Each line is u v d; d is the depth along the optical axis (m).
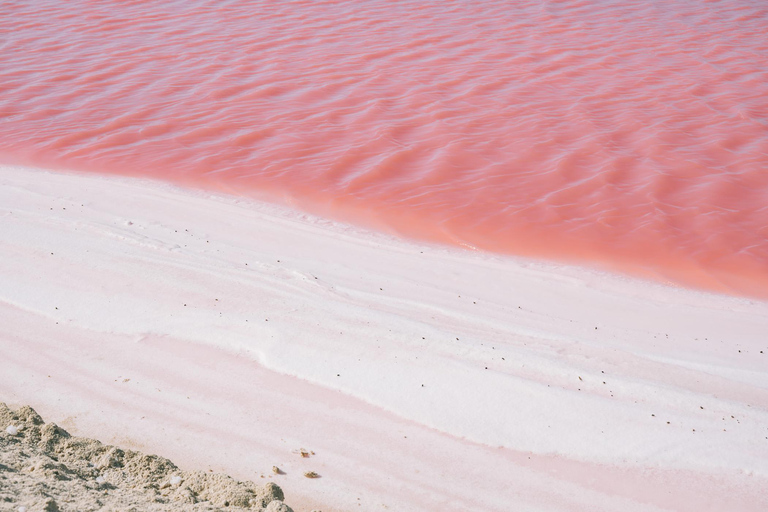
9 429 6.93
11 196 14.09
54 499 5.46
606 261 12.45
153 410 7.98
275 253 12.21
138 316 9.74
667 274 12.05
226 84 20.97
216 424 7.80
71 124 18.67
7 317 9.70
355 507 6.71
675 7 27.70
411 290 11.11
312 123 18.34
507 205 14.30
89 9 28.44
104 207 13.82
